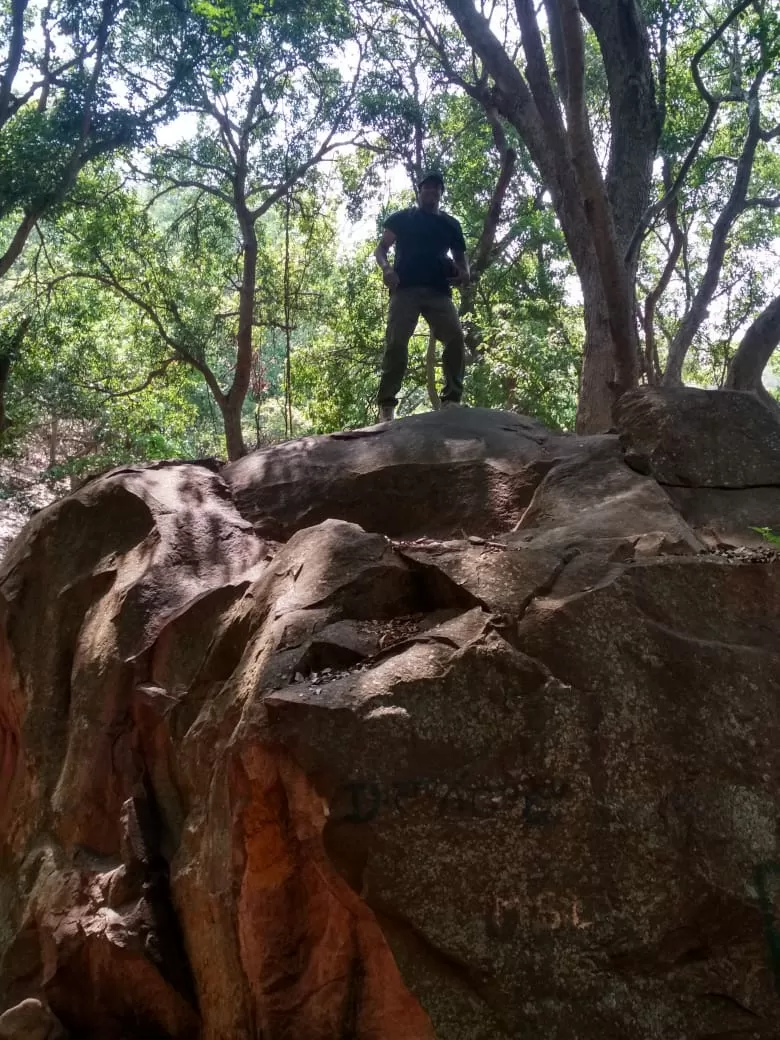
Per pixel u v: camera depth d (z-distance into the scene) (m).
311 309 21.19
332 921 3.10
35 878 4.46
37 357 18.25
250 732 3.04
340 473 5.51
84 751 4.47
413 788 2.87
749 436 4.99
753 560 3.75
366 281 19.77
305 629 3.42
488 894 2.79
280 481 5.57
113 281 19.12
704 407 5.06
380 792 2.85
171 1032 3.77
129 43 15.46
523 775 2.93
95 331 20.75
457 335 7.77
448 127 19.16
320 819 2.85
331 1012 3.09
